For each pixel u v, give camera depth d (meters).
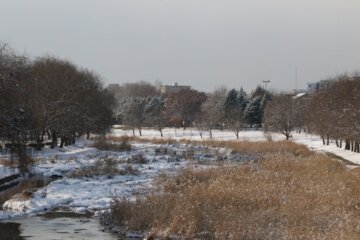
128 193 28.11
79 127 59.78
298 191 24.17
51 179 35.97
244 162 42.59
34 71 55.31
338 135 59.47
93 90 66.38
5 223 21.92
